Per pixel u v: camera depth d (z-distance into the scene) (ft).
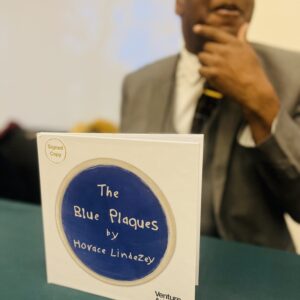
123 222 1.64
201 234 2.88
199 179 1.48
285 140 2.58
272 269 2.16
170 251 1.57
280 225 2.72
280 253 2.40
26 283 1.92
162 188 1.52
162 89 2.84
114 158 1.59
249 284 1.97
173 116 2.83
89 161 1.65
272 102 2.56
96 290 1.79
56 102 3.19
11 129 3.37
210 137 2.75
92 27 2.96
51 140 1.70
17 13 3.14
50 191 1.78
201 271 2.11
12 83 3.29
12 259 2.20
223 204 2.80
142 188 1.56
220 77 2.65
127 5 2.83
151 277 1.63
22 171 3.40
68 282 1.86
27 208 3.11
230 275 2.07
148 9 2.78
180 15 2.69
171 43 2.76
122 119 3.00
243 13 2.54
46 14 3.06
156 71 2.84
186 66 2.74
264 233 2.76
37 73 3.20
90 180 1.66
